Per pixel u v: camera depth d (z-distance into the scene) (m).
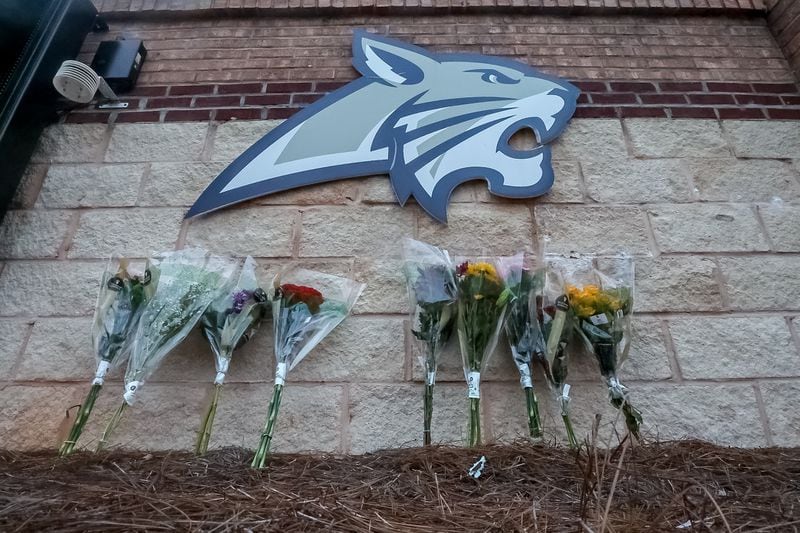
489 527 1.60
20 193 3.08
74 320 2.71
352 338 2.66
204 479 1.96
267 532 1.54
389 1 3.88
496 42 3.77
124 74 3.46
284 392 2.51
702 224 3.01
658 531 1.51
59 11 3.49
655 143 3.30
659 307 2.77
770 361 2.63
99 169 3.17
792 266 2.88
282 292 2.57
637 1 3.90
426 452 2.15
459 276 2.58
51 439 2.43
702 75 3.63
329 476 2.03
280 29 3.84
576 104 3.42
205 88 3.52
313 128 3.24
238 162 3.12
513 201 3.06
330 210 3.03
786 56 3.72
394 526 1.60
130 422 2.45
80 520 1.56
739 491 1.90
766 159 3.25
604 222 3.01
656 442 2.29
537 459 2.11
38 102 3.26
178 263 2.61
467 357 2.42
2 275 2.83
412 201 3.05
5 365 2.59
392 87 3.41
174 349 2.61
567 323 2.50
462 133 3.23
